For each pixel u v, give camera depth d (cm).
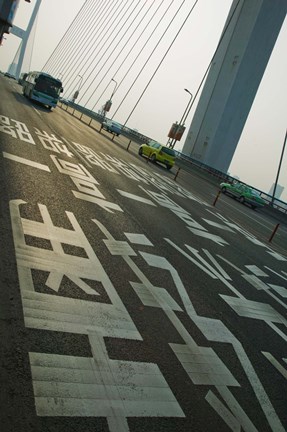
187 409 312
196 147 5281
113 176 1370
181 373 359
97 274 494
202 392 343
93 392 288
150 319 438
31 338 321
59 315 370
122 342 369
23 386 268
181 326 453
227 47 5128
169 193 1595
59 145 1563
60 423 249
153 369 346
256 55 4959
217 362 406
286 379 432
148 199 1215
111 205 908
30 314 353
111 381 308
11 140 1197
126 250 630
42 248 502
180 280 603
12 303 360
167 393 321
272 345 510
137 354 359
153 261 635
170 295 529
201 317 502
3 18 2903
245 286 729
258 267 938
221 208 1942
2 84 4409
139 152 3070
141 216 930
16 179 786
